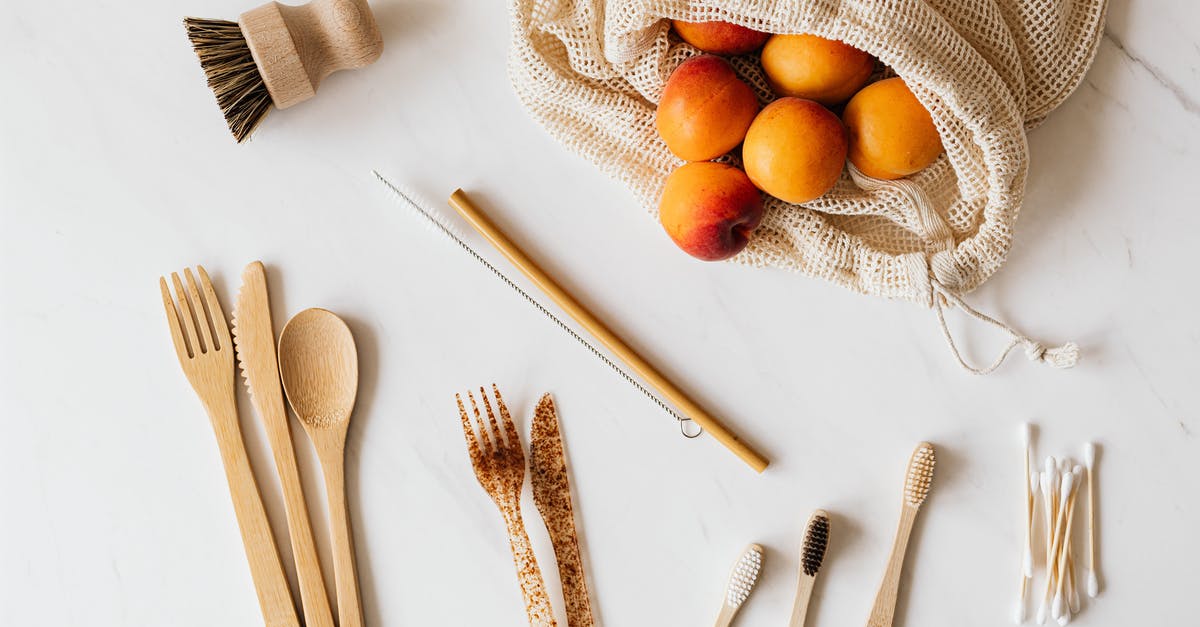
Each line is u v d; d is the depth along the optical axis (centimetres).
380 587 70
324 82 69
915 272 64
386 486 70
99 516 70
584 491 69
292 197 69
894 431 69
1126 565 68
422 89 69
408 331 69
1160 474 68
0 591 70
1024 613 68
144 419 70
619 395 69
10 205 70
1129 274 68
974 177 64
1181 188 67
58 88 69
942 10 63
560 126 67
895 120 61
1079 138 68
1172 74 67
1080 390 68
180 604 70
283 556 69
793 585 69
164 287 69
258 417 69
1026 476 68
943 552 69
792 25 60
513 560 69
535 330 69
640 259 69
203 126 69
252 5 69
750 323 69
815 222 65
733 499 69
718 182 62
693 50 65
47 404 70
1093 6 65
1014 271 68
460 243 69
